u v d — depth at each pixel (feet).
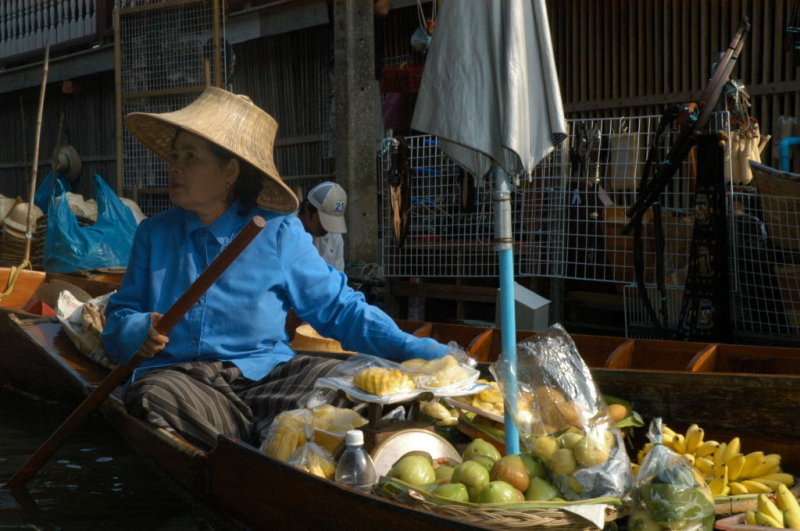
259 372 13.57
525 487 9.68
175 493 12.53
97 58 46.96
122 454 15.49
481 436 12.10
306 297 13.78
